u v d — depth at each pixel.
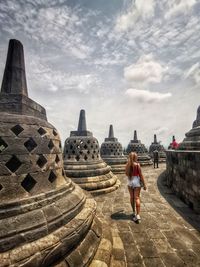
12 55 3.95
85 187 8.90
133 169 5.89
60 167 4.27
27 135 3.40
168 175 10.52
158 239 4.53
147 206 7.11
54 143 4.09
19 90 3.81
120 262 3.58
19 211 2.86
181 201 7.75
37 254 2.57
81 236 3.44
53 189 3.69
